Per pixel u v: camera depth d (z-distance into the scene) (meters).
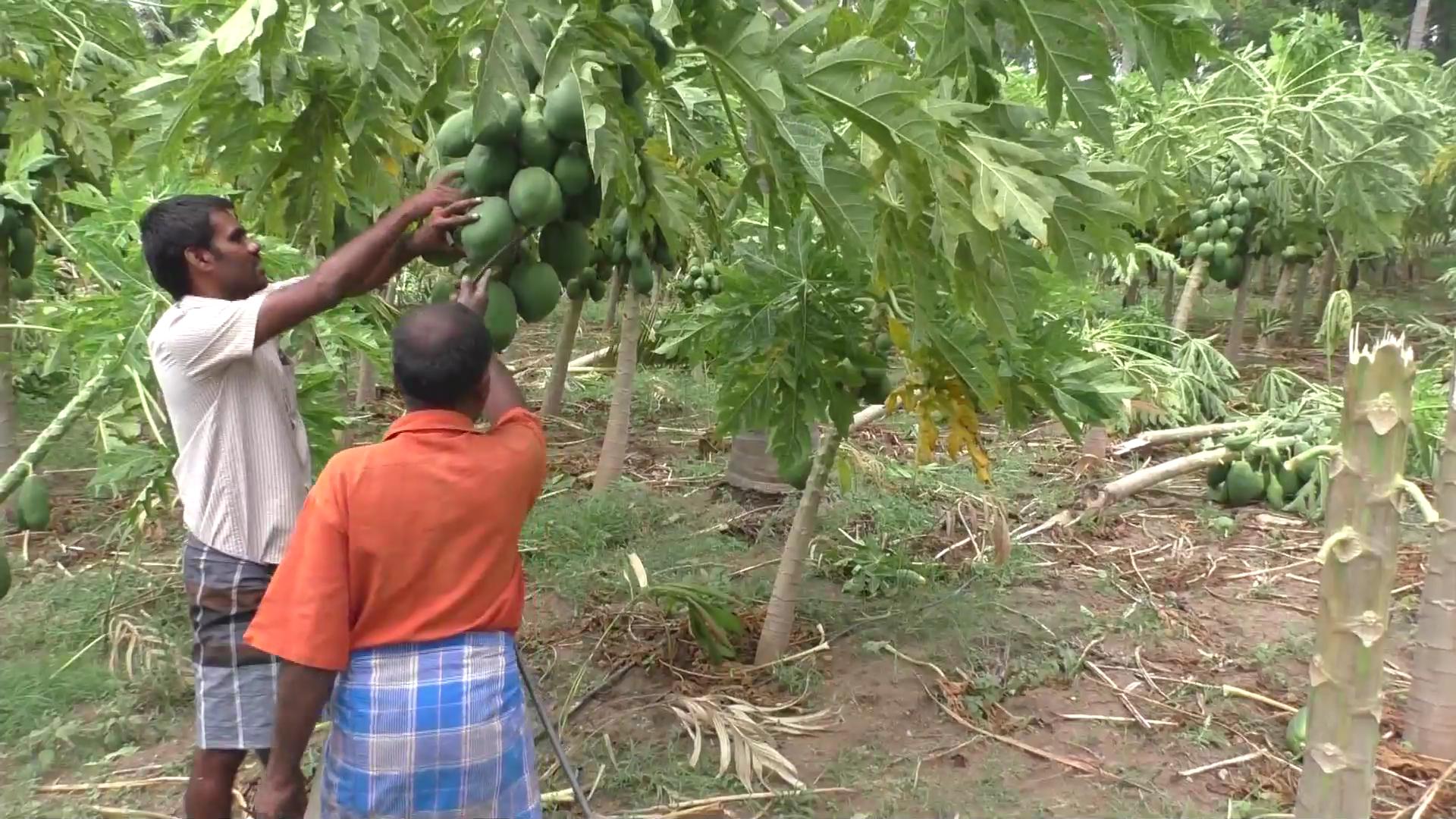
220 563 2.78
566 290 7.78
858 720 4.21
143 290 4.12
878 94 2.71
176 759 3.88
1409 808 3.57
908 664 4.64
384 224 2.53
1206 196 11.38
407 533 2.33
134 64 6.27
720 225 3.87
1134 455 8.05
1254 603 5.35
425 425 2.39
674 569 5.57
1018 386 4.32
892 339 4.43
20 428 7.63
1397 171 10.66
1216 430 7.88
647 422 8.94
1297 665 4.68
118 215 4.25
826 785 3.77
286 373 2.99
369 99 3.16
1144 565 5.87
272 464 2.84
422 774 2.35
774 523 6.35
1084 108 3.04
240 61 3.08
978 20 3.00
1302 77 11.09
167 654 4.48
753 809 3.63
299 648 2.27
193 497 2.78
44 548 5.75
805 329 4.30
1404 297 18.08
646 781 3.75
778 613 4.57
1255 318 15.76
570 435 8.34
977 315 3.39
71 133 5.79
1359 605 3.08
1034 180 2.84
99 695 4.27
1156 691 4.46
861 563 5.58
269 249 4.30
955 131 2.88
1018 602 5.31
